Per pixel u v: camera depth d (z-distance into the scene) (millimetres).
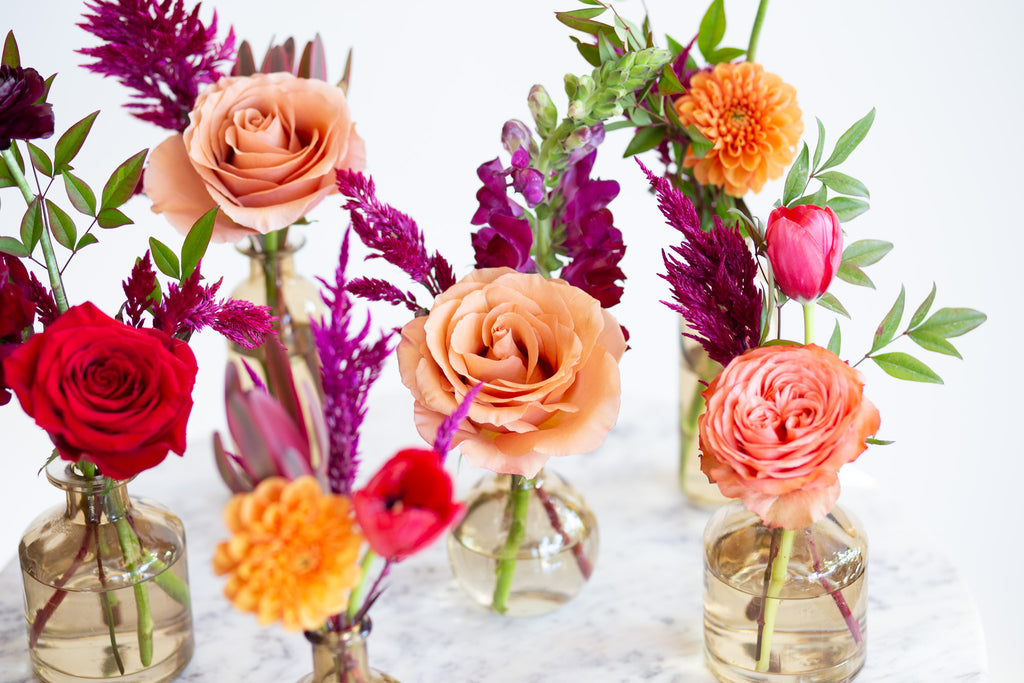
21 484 1406
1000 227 1578
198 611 970
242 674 920
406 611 964
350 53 1018
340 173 853
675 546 1019
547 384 838
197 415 1236
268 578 696
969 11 1550
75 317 808
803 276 828
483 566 928
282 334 1021
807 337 852
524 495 918
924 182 1588
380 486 692
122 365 803
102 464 797
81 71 1561
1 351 823
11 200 1611
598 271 887
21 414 1412
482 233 885
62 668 884
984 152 1573
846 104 1583
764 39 1561
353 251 1511
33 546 875
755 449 813
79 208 885
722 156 955
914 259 1599
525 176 851
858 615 878
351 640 760
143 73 973
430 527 684
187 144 942
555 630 948
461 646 936
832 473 812
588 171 889
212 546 1020
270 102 960
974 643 928
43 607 872
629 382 1521
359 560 805
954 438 1614
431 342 845
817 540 861
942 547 1004
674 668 917
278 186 945
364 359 732
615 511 1053
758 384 823
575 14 929
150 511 891
